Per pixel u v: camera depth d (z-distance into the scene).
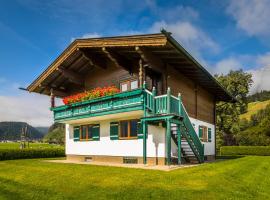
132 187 9.56
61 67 20.62
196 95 21.81
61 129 127.19
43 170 14.34
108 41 16.38
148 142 17.02
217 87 23.11
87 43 17.62
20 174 13.64
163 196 8.57
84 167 14.70
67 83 23.44
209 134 24.52
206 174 11.91
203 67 17.47
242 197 8.53
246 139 46.44
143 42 14.59
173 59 16.75
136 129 17.70
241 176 12.40
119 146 18.62
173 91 17.92
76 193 9.37
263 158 25.67
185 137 16.28
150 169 13.24
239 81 44.03
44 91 23.48
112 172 12.46
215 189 9.29
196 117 21.62
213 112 26.09
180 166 14.80
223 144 45.03
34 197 9.36
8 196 9.77
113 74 20.02
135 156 17.56
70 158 22.75
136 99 15.39
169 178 10.83
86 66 21.34
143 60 15.77
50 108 21.89
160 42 13.88
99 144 20.17
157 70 16.34
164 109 15.02
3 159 25.30
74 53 19.23
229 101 28.58
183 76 19.67
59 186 10.40
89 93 18.80
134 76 18.39
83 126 21.92
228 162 19.38
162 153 16.27
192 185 9.76
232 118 43.66
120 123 18.72
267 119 53.12
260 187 10.19
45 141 121.25
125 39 15.44
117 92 17.53
